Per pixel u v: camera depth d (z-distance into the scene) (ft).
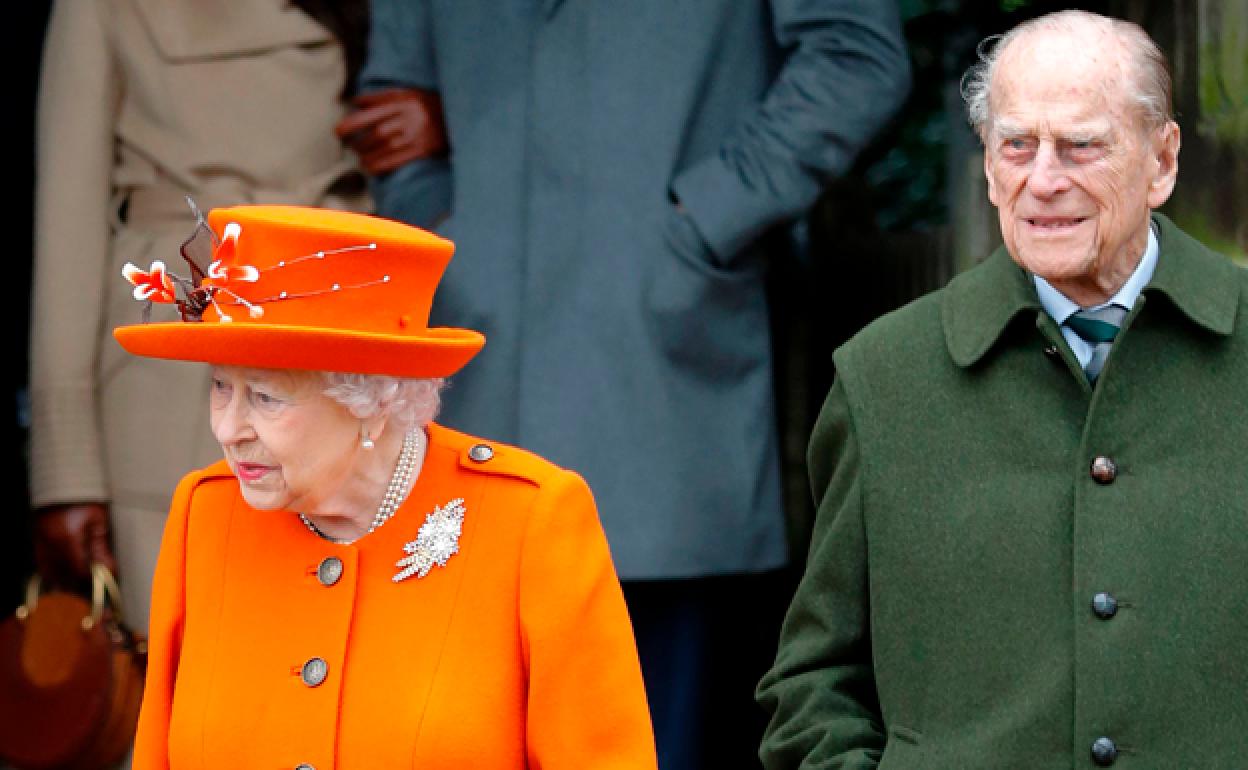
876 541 38.34
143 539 62.80
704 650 60.03
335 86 63.72
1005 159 36.06
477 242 58.85
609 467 56.95
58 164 63.52
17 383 81.30
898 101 57.57
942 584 37.27
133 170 63.93
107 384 63.52
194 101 62.95
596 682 35.22
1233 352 36.35
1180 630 35.32
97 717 61.77
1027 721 36.06
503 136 58.80
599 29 57.31
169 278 33.71
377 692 34.47
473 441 36.73
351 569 35.14
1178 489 35.88
